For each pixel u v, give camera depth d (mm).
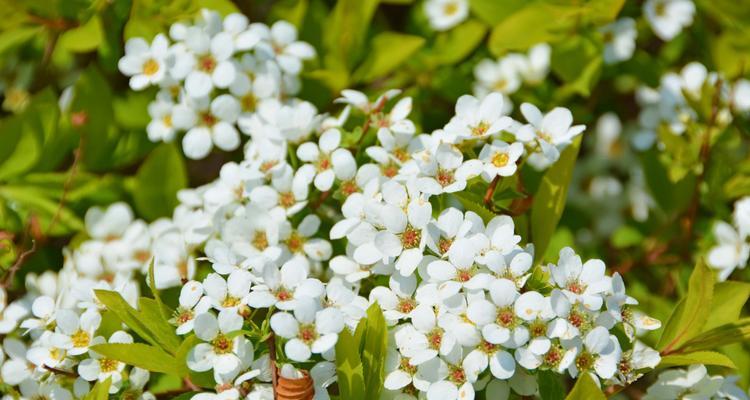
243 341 350
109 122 407
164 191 403
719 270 402
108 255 398
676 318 361
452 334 349
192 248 390
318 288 353
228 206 379
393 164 374
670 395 369
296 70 395
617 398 396
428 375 352
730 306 366
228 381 351
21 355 375
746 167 406
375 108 383
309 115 382
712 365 373
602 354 348
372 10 404
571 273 352
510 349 353
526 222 374
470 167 358
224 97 389
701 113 407
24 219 400
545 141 361
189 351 349
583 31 408
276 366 348
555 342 349
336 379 353
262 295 350
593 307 347
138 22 399
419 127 399
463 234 353
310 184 383
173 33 391
